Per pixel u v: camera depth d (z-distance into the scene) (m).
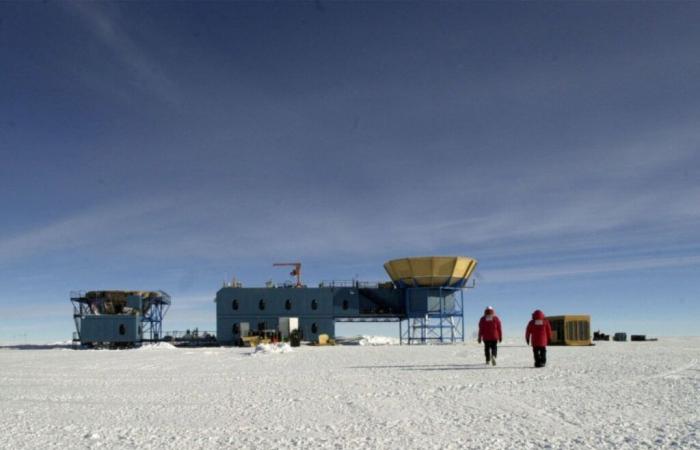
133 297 68.12
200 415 10.41
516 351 31.44
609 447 7.34
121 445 8.00
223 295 67.25
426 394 12.86
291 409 10.97
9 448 7.92
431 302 66.94
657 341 56.84
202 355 36.31
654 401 11.01
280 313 67.62
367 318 69.19
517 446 7.52
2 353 46.25
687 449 7.11
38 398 13.34
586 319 45.91
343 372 19.28
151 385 15.95
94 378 18.58
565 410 10.23
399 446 7.65
